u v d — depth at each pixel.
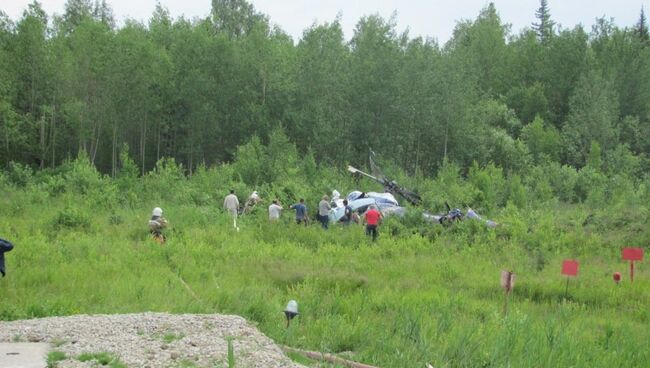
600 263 19.36
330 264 16.84
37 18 56.19
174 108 57.94
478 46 78.62
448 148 57.34
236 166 38.62
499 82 75.12
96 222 21.59
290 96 56.69
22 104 57.06
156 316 9.27
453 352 8.75
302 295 12.05
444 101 55.16
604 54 77.88
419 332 9.29
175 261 15.27
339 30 58.88
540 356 8.62
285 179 35.38
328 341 9.16
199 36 57.31
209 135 55.62
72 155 59.31
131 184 32.12
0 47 55.00
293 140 56.44
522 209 32.53
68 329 8.48
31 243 16.05
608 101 66.31
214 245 18.97
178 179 36.06
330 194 33.28
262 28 60.12
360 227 23.50
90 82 53.53
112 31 59.78
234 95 56.47
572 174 48.31
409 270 16.69
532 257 19.73
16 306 10.13
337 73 56.09
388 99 54.62
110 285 11.85
